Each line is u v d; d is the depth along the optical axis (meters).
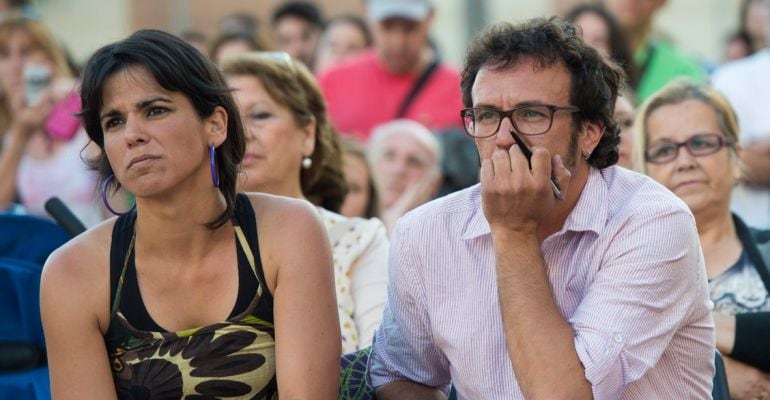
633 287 7.99
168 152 7.75
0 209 16.12
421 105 18.12
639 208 8.19
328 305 8.20
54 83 16.45
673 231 8.08
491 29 8.31
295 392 7.89
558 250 8.32
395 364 9.03
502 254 8.02
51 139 16.33
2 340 9.88
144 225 8.03
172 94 7.78
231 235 8.18
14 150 16.36
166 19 30.39
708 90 11.08
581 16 17.75
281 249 8.14
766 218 16.78
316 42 22.86
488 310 8.39
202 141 7.91
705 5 32.88
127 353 8.12
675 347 8.32
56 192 16.27
